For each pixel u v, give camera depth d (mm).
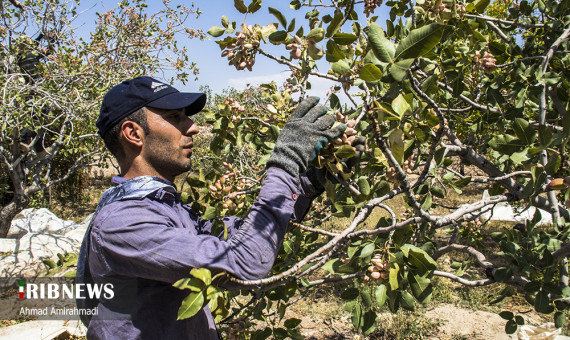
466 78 3203
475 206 1842
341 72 1398
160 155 1399
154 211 1244
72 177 13148
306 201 1564
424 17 1862
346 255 2186
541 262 2117
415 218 1598
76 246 7242
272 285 1688
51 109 7234
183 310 1048
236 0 1539
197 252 1152
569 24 2529
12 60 7238
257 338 2123
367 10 1910
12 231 8477
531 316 5316
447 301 5848
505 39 2842
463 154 2664
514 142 1932
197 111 1603
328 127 1303
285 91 1982
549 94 2736
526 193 1771
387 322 5297
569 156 2186
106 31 8703
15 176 8023
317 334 5152
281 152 1248
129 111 1366
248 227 1203
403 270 1604
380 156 1546
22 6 7285
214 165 2367
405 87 1562
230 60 1604
